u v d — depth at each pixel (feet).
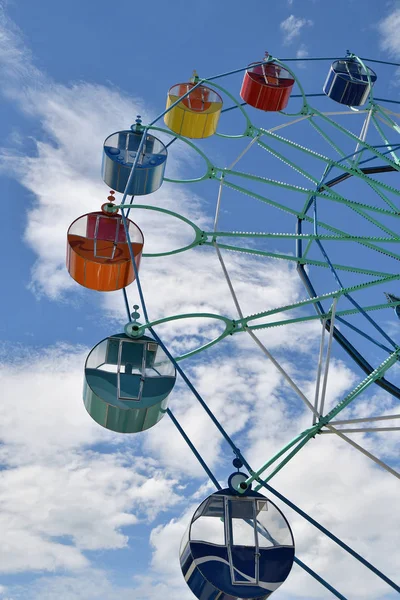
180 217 55.77
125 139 63.77
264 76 66.54
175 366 46.85
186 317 49.26
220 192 61.16
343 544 43.83
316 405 50.11
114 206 54.54
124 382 46.57
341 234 58.59
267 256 58.23
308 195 60.70
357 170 66.64
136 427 46.68
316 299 53.06
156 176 63.21
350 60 71.05
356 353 53.83
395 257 57.67
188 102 64.49
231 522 43.75
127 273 53.93
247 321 52.01
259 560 42.96
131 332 47.93
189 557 43.04
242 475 45.09
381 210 58.34
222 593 42.09
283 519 44.34
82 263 53.21
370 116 69.67
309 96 70.18
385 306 56.70
